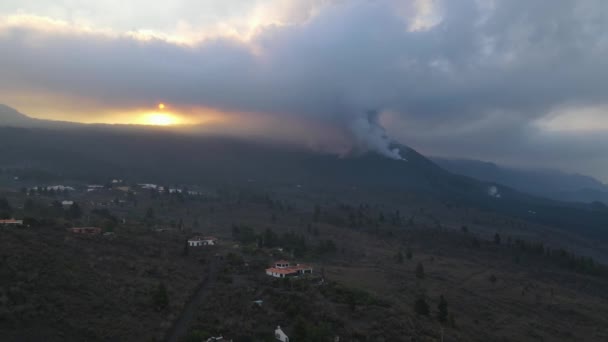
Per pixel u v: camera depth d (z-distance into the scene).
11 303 60.59
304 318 76.00
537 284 145.00
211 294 83.44
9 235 85.00
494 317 107.25
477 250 192.75
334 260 153.50
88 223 133.88
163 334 64.19
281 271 105.25
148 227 146.88
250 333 68.12
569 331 105.44
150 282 83.44
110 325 63.28
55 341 56.19
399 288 117.94
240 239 162.88
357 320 81.19
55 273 73.50
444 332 85.94
